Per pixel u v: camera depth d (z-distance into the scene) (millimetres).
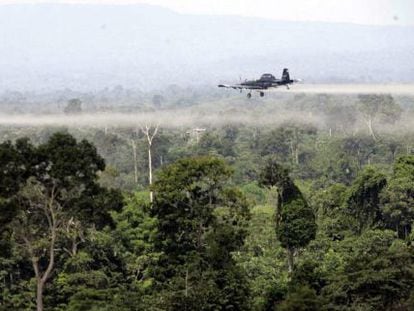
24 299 142875
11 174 123750
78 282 141750
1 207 122688
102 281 143500
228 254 142375
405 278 134625
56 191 126625
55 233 128625
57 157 123875
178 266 141875
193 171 144125
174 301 131000
